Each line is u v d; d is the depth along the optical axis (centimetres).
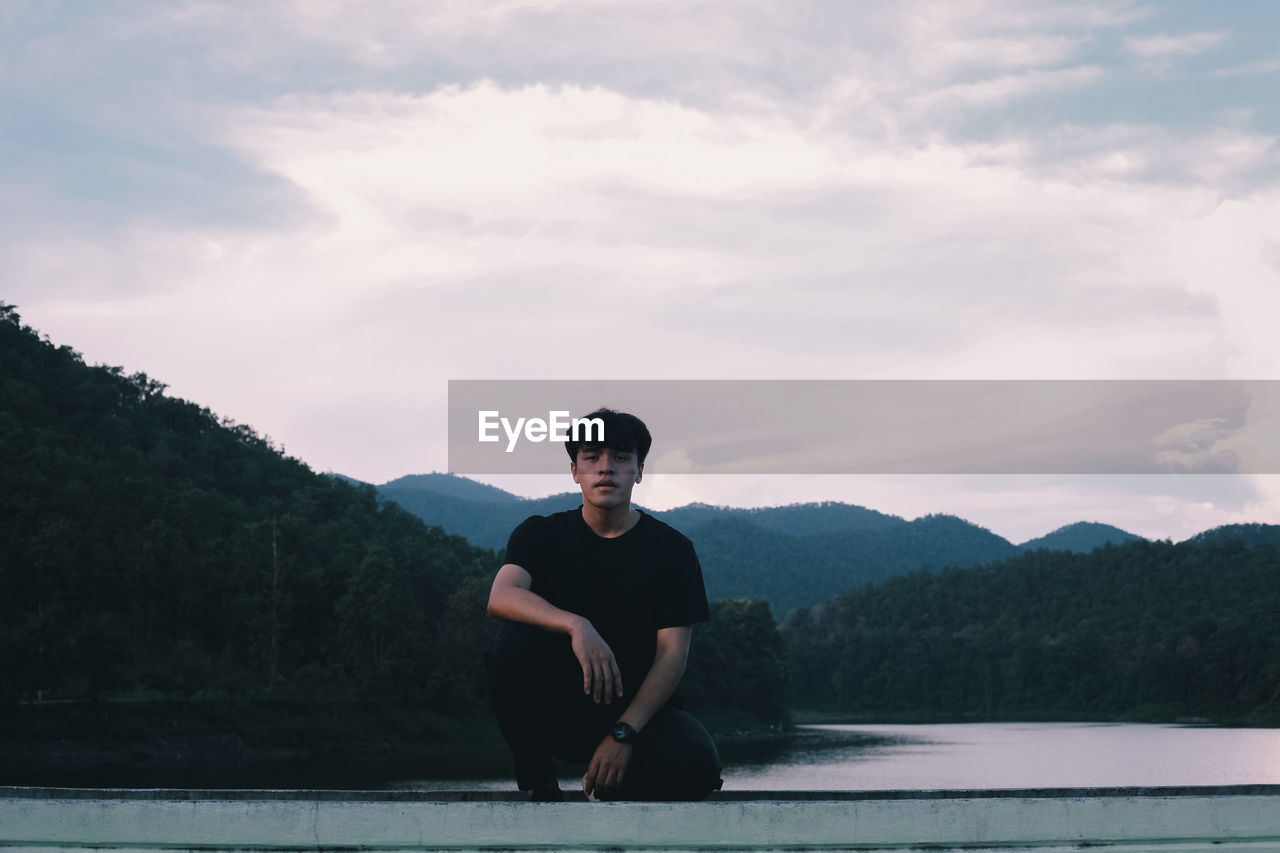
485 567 14688
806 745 9912
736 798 298
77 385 15050
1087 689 19588
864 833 279
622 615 340
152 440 15138
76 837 280
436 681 9894
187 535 10894
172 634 9819
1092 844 280
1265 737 11050
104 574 9006
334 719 8825
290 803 279
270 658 9756
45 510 9038
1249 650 17225
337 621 11331
